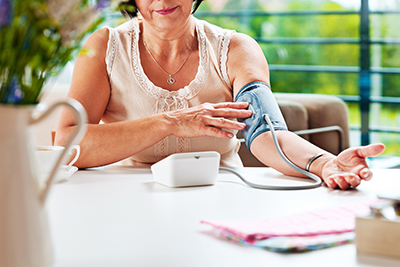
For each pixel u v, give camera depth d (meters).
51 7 0.42
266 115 1.19
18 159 0.44
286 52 4.52
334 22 4.42
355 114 3.98
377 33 3.86
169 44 1.40
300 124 2.14
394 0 3.79
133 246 0.57
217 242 0.58
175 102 1.40
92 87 1.35
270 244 0.54
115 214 0.72
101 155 1.21
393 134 3.83
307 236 0.56
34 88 0.45
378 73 3.88
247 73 1.36
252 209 0.75
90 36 1.41
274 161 1.12
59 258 0.53
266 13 4.54
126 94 1.41
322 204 0.78
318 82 4.34
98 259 0.52
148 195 0.87
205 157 0.95
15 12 0.42
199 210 0.74
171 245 0.57
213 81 1.43
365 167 0.95
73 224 0.67
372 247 0.52
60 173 0.99
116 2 0.47
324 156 1.04
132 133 1.21
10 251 0.43
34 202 0.45
